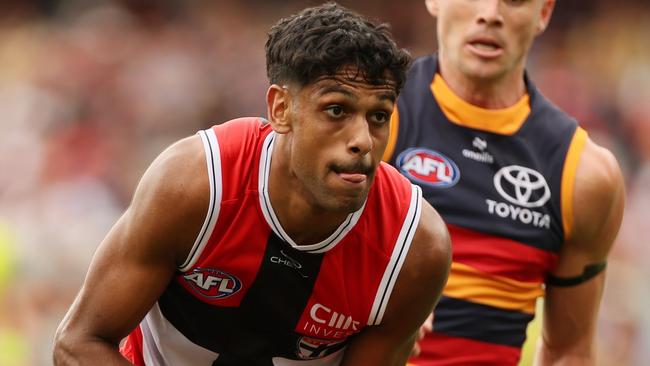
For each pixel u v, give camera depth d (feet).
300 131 34.73
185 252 37.65
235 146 37.45
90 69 167.53
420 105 53.52
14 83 168.45
